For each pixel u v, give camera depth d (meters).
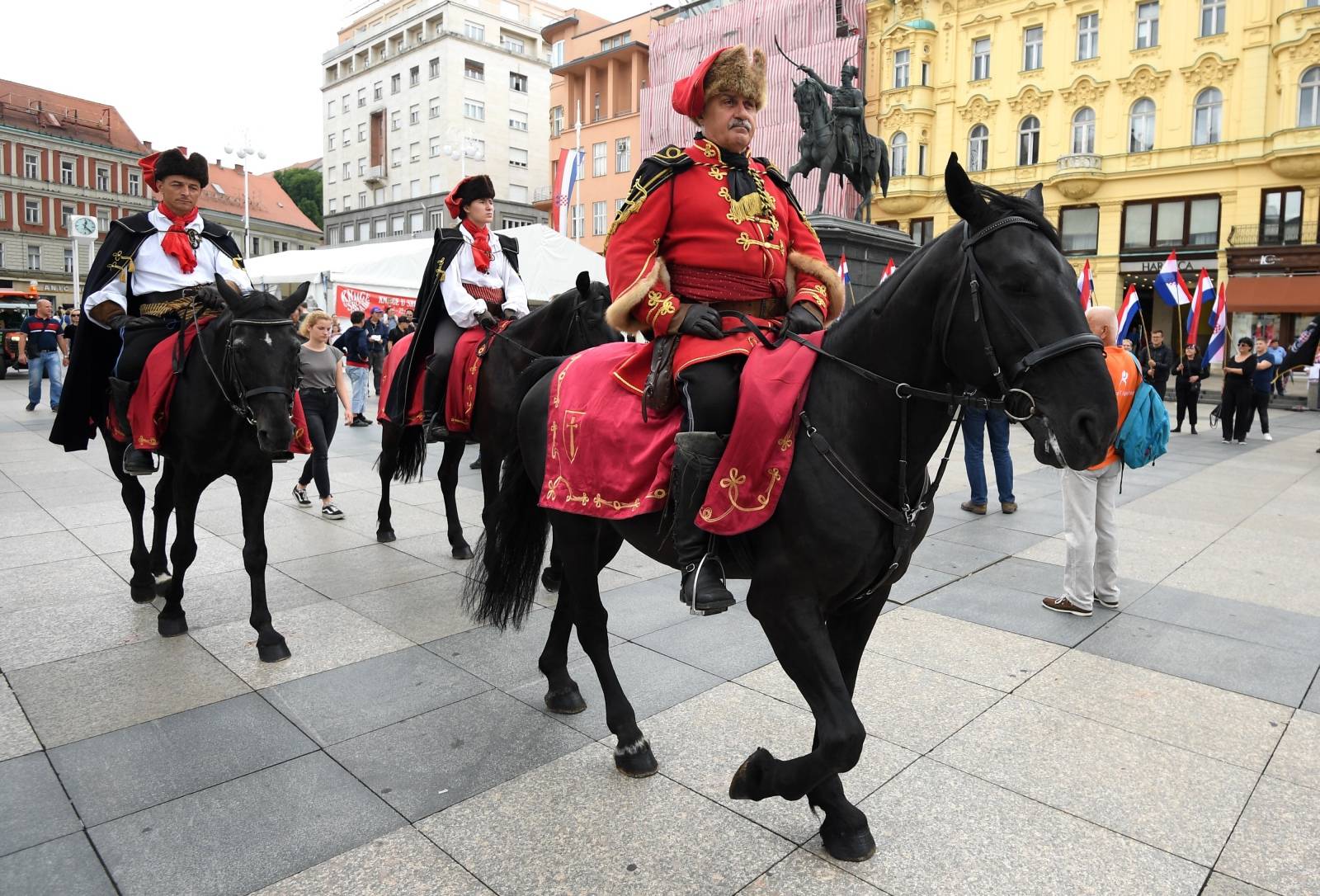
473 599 3.98
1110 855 2.80
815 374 2.69
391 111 63.38
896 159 36.44
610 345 3.55
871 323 2.58
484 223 6.19
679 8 44.78
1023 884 2.65
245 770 3.29
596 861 2.74
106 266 4.80
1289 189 29.61
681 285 2.90
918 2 35.41
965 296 2.30
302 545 6.66
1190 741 3.58
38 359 15.20
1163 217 32.28
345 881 2.63
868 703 3.93
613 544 3.73
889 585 2.75
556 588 5.40
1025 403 2.18
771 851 2.81
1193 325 16.27
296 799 3.09
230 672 4.22
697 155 2.89
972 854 2.80
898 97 35.88
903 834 2.91
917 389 2.48
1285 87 28.92
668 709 3.84
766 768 2.64
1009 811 3.05
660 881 2.65
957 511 8.20
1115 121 32.38
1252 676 4.27
